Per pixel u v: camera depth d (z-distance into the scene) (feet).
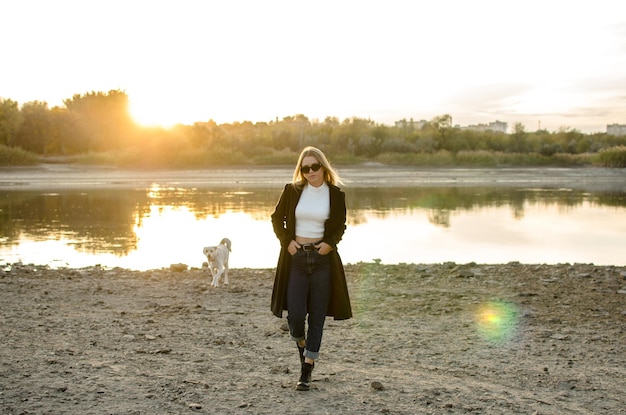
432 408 15.61
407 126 302.66
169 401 15.64
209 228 63.62
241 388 16.76
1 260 44.57
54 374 17.54
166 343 21.49
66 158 202.90
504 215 78.84
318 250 16.80
